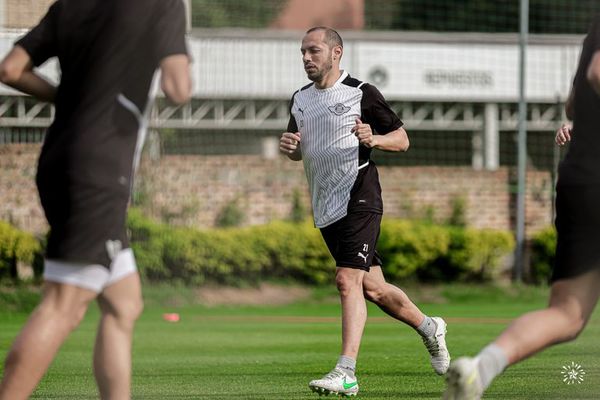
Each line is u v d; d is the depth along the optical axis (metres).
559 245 13.58
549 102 76.69
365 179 20.69
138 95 12.76
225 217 58.91
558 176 13.77
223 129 70.19
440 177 61.81
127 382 13.20
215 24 82.56
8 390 12.39
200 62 69.00
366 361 26.62
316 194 21.11
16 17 39.97
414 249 57.84
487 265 59.31
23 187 54.31
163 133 57.75
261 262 55.50
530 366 25.11
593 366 25.16
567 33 80.44
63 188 12.36
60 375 24.11
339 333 37.34
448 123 80.06
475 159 80.31
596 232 13.27
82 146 12.41
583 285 13.36
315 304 54.12
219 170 59.03
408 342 32.81
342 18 85.00
